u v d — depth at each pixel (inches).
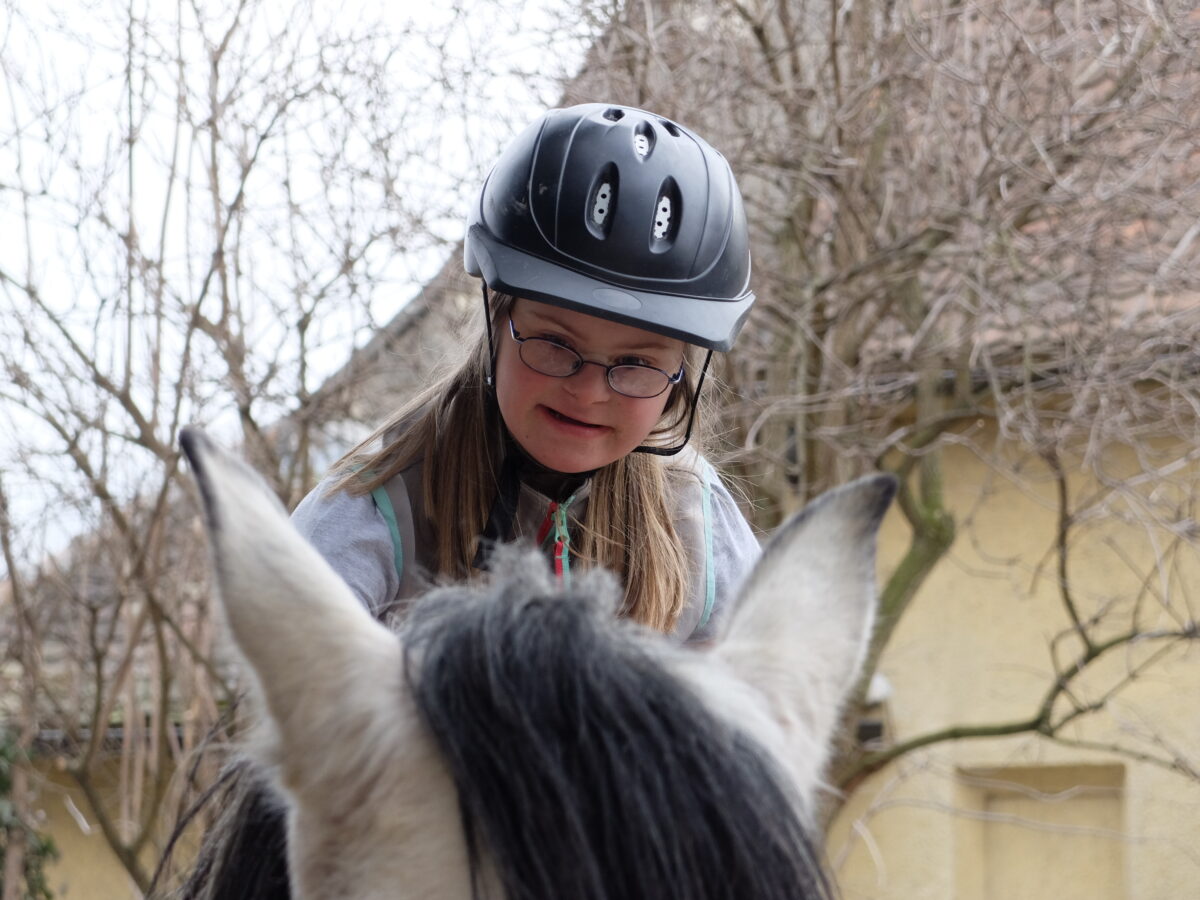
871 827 231.6
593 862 33.9
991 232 174.4
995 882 231.3
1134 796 218.2
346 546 64.1
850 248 192.9
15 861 221.9
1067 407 205.6
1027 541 227.1
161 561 209.8
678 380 65.3
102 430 196.5
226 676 189.3
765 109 198.8
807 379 189.8
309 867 36.8
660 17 193.2
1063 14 185.8
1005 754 225.3
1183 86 175.0
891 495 46.1
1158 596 181.3
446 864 35.5
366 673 37.6
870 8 191.2
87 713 232.7
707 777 36.0
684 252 61.2
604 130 61.7
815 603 44.1
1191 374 178.7
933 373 190.7
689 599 70.3
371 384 219.3
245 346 197.6
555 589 40.3
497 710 35.8
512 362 62.2
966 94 185.5
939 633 233.3
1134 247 182.7
